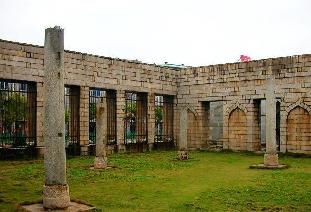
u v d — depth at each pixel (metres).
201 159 21.98
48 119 9.05
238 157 23.33
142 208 9.72
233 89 27.06
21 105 24.28
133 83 26.64
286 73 24.70
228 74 27.34
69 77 22.77
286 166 17.69
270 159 17.72
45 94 9.17
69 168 17.14
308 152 23.70
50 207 8.90
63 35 9.44
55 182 8.98
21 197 10.91
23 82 20.94
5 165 17.98
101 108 17.36
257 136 26.19
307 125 23.81
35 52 21.12
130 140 31.39
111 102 25.73
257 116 26.27
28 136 21.25
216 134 31.41
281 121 24.89
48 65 9.20
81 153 23.27
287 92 24.64
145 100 27.69
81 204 9.64
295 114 24.38
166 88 29.11
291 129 24.48
